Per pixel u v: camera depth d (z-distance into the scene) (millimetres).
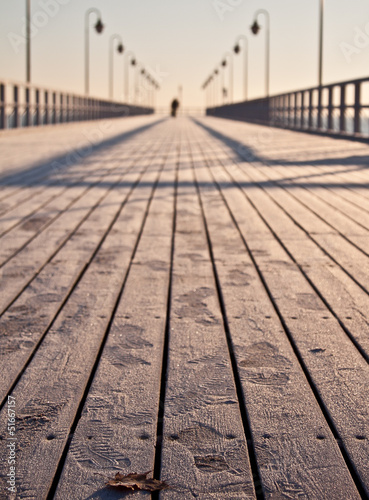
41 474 1499
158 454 1627
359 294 2941
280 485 1447
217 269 3441
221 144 15156
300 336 2416
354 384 1986
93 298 2939
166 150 13102
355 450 1588
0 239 4234
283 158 10531
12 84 16953
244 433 1694
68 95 24266
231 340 2391
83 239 4254
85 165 9594
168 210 5461
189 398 1900
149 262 3619
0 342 2393
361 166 8977
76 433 1691
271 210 5375
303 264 3516
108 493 1423
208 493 1420
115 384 2006
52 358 2225
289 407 1833
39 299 2926
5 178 7828
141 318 2654
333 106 16172
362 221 4777
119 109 44406
